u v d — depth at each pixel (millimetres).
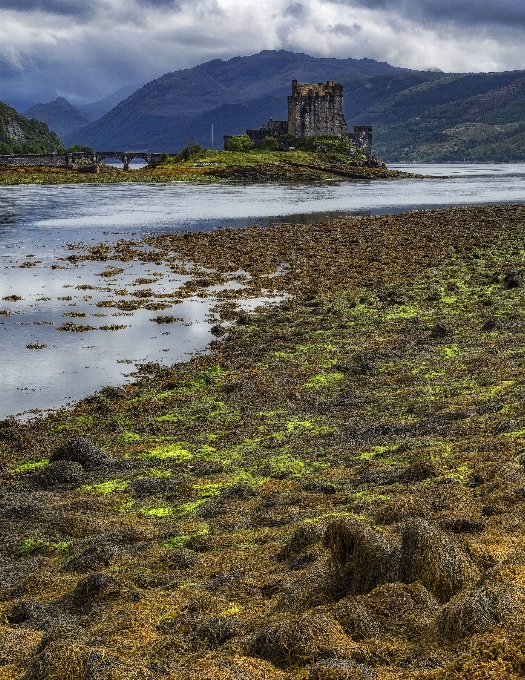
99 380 25031
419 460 14938
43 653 8172
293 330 30031
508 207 69688
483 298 33375
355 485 14336
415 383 21672
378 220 64688
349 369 23844
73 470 17172
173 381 24203
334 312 32625
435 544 8312
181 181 140750
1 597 11719
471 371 22031
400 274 40375
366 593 8531
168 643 8523
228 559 11555
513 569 8227
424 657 6789
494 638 6359
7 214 77750
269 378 23828
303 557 10359
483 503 11625
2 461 18797
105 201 95688
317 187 127875
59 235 60719
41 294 38031
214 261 47188
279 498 14258
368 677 6523
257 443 18328
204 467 16906
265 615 8781
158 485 15898
